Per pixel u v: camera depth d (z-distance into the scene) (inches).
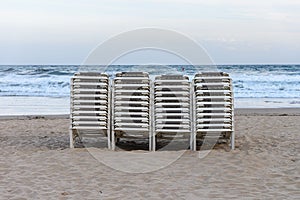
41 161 280.2
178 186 226.2
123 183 232.5
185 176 246.1
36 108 692.1
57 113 629.9
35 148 327.6
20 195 210.1
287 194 210.4
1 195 209.9
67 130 430.3
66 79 1120.8
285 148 325.1
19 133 409.1
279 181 234.5
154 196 208.7
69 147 330.0
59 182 233.8
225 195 209.3
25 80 1104.8
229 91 307.6
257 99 877.8
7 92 948.6
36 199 204.2
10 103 761.0
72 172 253.9
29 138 378.3
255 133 404.5
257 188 221.6
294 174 248.2
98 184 230.4
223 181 235.3
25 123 488.4
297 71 1534.2
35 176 245.1
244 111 655.8
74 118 314.7
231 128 311.7
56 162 277.0
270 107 729.0
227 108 309.7
